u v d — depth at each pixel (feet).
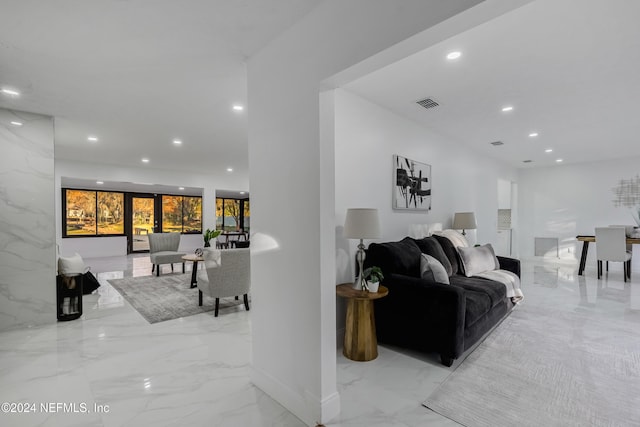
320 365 5.52
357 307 8.28
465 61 8.05
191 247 34.99
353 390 6.80
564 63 8.13
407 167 12.28
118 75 8.10
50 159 11.20
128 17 5.64
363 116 10.35
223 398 6.52
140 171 22.61
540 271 20.06
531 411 6.02
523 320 11.03
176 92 9.29
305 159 5.73
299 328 5.89
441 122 13.03
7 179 10.41
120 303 13.48
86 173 20.39
